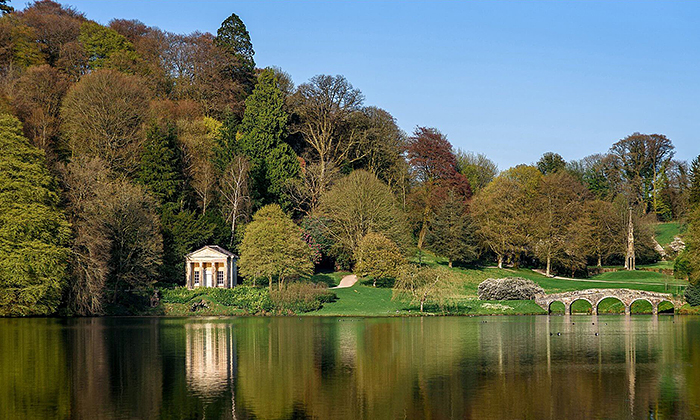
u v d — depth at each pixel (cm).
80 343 7094
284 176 14375
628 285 12481
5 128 9400
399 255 12375
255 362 6081
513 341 7556
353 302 11406
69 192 10181
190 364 5953
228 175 13375
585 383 5325
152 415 4269
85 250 9794
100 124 12650
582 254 14038
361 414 4375
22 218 8800
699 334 8275
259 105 14788
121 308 10519
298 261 11381
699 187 13450
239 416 4281
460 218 14175
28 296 8725
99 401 4597
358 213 13325
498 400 4766
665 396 4894
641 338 7881
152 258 10694
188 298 11025
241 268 11362
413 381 5334
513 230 14362
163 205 12512
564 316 11038
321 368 5838
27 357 6212
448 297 11150
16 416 4222
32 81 13188
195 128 14125
